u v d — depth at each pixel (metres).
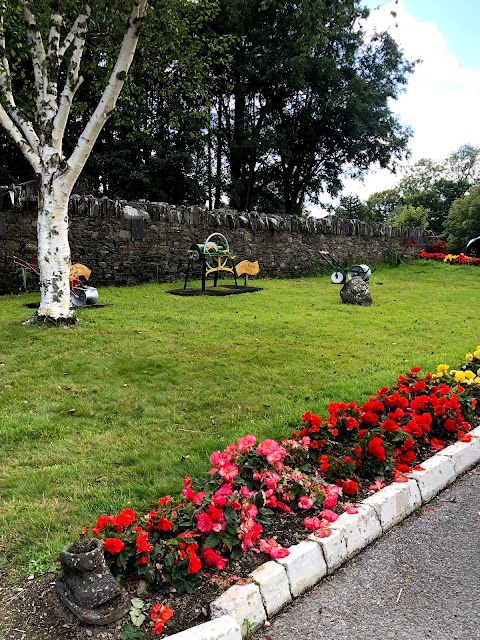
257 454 2.87
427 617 2.16
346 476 3.10
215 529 2.30
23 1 6.96
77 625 1.96
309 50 7.54
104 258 11.98
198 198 23.05
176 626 1.98
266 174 26.25
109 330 7.23
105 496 2.99
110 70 9.27
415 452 3.53
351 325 8.32
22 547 2.49
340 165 27.12
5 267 10.52
